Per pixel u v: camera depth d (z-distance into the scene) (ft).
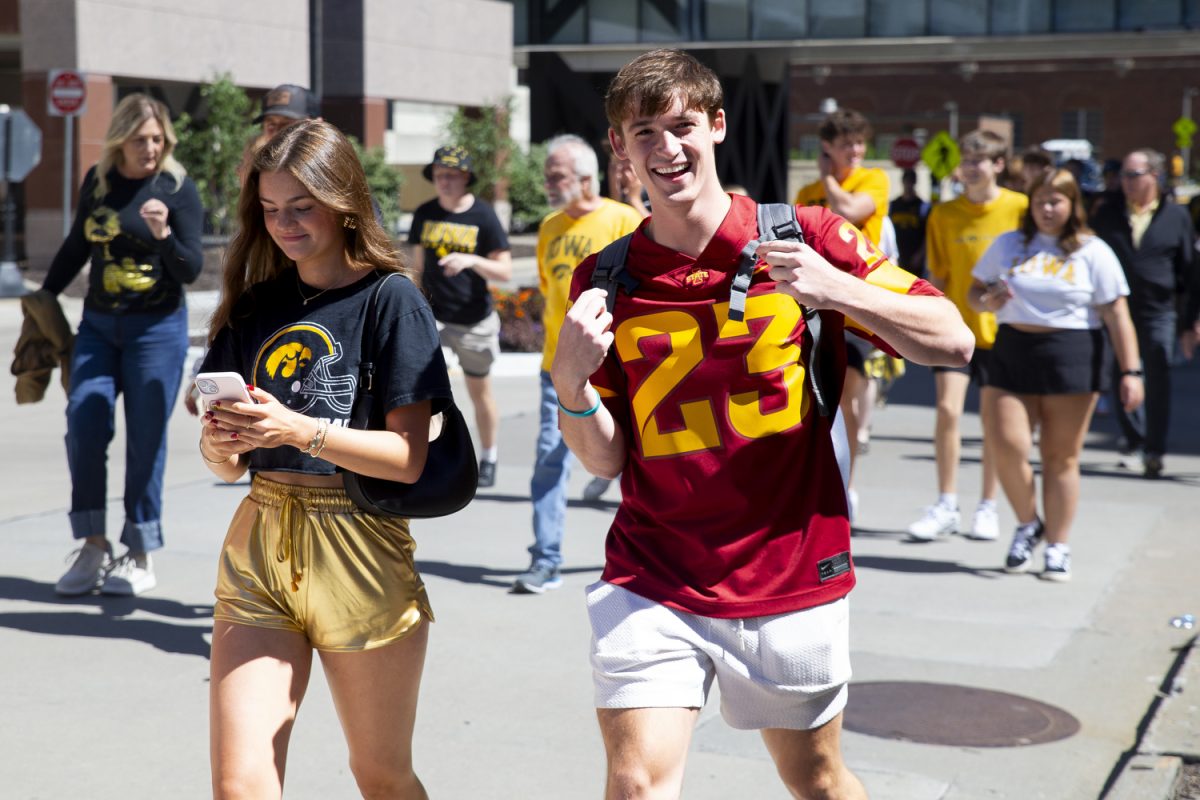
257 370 11.03
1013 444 23.21
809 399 10.07
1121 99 221.87
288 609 10.71
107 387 20.89
